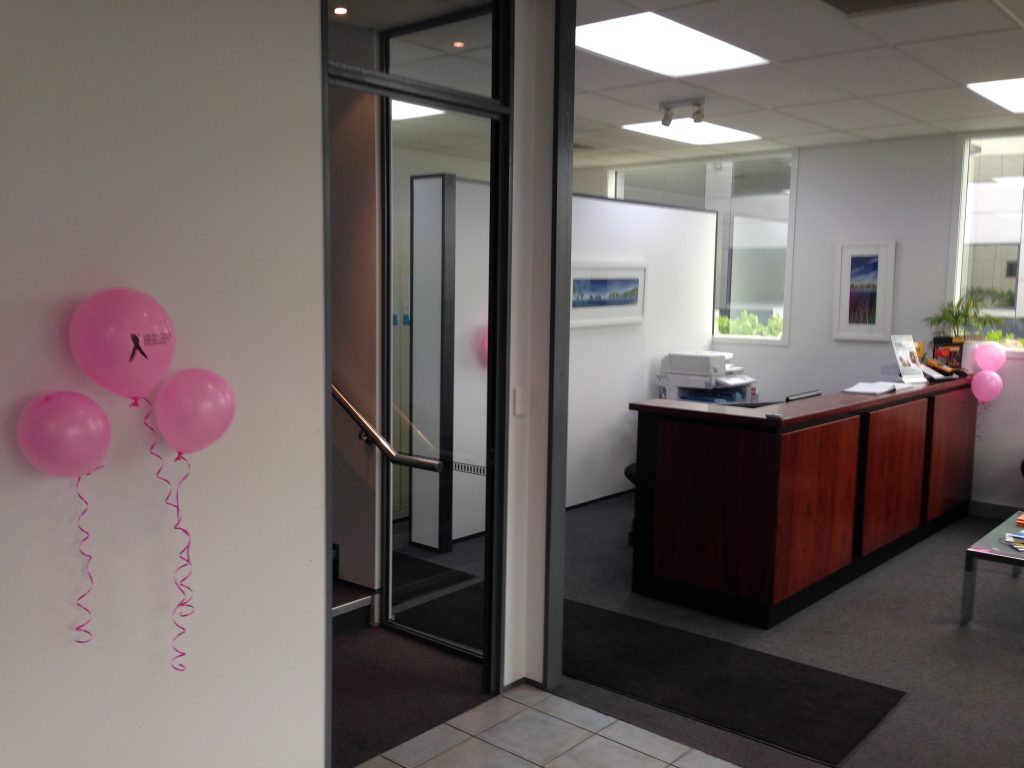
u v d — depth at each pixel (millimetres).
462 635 3734
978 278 6453
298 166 2451
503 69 3189
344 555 4203
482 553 3520
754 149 7328
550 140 3262
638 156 7832
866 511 4848
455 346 3566
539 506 3436
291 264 2457
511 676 3482
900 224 6707
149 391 2127
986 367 6055
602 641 3971
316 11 2459
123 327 1906
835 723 3217
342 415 4121
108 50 2057
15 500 1984
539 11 3248
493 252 3287
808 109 5754
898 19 3920
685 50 4555
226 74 2275
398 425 3898
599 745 3037
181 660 2318
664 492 4449
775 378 7426
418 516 3850
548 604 3428
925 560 5238
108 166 2076
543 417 3387
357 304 3975
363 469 4066
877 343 6875
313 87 2471
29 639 2035
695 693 3447
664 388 6871
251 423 2408
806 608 4410
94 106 2043
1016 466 6234
